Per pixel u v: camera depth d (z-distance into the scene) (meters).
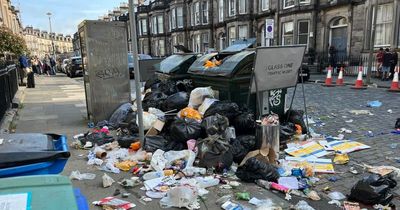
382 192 3.20
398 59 15.34
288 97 10.70
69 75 27.59
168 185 3.70
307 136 5.56
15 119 7.80
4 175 1.94
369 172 4.07
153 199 3.42
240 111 5.16
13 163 1.97
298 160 4.47
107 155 4.81
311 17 20.17
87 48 6.75
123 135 5.64
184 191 3.29
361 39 17.56
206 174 4.00
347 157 4.53
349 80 15.37
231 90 5.57
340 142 5.20
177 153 4.43
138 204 3.32
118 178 4.03
